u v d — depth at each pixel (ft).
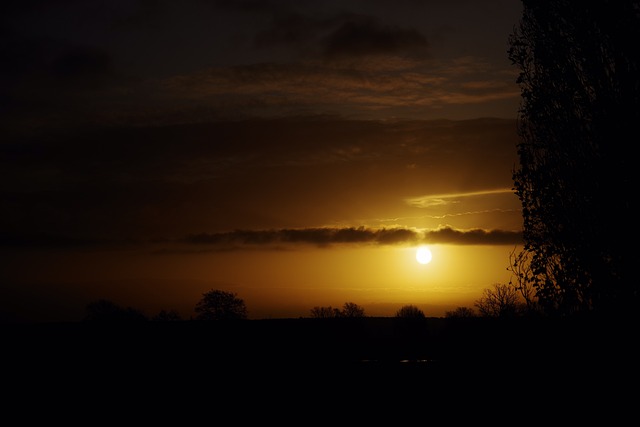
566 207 57.47
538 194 58.39
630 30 55.36
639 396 54.95
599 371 57.52
